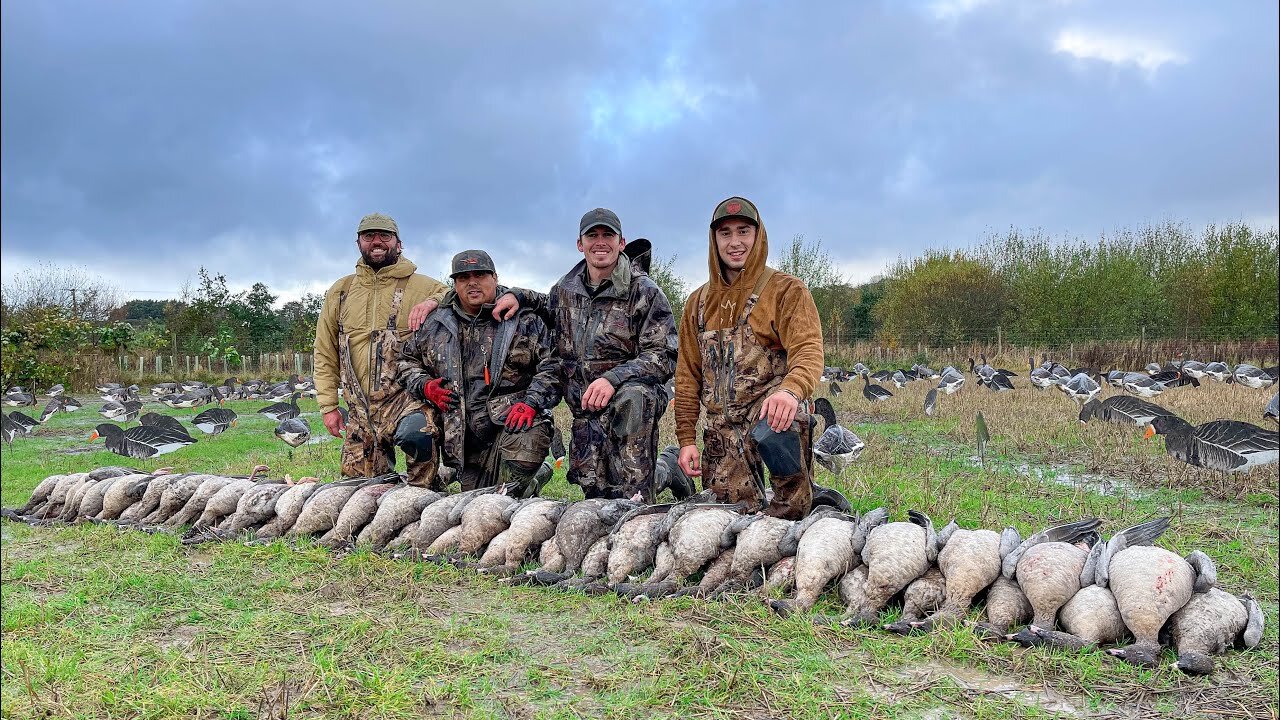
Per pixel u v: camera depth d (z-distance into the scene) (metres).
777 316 5.19
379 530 5.54
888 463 8.96
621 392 5.75
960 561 4.06
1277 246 30.42
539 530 5.12
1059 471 8.75
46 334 25.61
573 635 4.02
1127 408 10.07
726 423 5.37
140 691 3.43
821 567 4.24
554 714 3.20
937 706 3.25
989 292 32.88
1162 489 7.69
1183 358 26.31
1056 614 3.87
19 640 4.04
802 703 3.24
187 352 34.06
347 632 4.06
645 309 5.97
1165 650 3.67
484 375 6.49
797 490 5.18
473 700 3.35
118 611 4.50
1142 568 3.73
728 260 5.22
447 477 7.62
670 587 4.48
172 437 8.79
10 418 12.41
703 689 3.38
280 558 5.39
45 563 5.41
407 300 6.89
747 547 4.52
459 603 4.52
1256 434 6.99
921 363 30.45
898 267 35.84
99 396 24.47
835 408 15.58
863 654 3.72
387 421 6.82
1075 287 31.45
